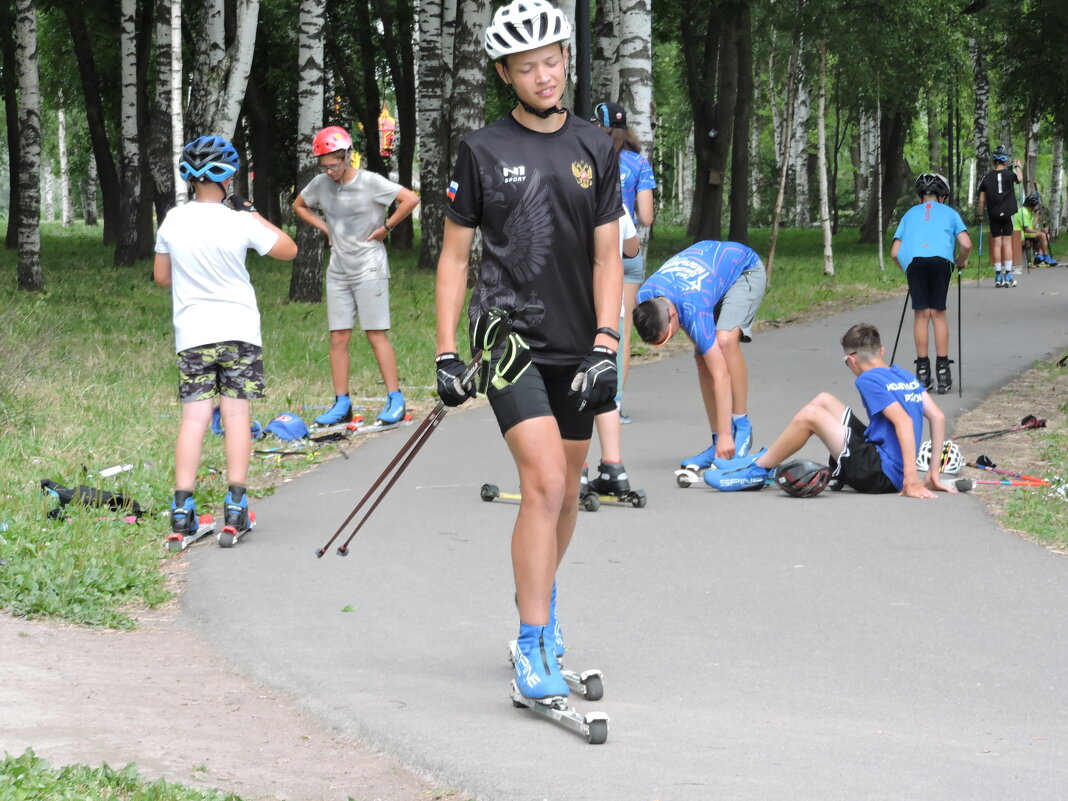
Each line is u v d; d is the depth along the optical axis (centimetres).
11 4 2995
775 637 575
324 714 475
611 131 963
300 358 1514
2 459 910
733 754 429
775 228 2673
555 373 477
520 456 464
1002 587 651
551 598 506
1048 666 531
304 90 2169
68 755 406
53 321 1716
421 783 413
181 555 736
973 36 3925
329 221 1159
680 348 1669
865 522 792
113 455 965
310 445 1074
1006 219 2419
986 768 415
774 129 5547
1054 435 1052
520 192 464
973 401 1249
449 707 484
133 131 2942
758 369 1465
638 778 407
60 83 4484
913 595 639
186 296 777
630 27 1577
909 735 450
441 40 2945
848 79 3300
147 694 492
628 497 845
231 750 432
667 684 512
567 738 448
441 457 1016
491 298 473
